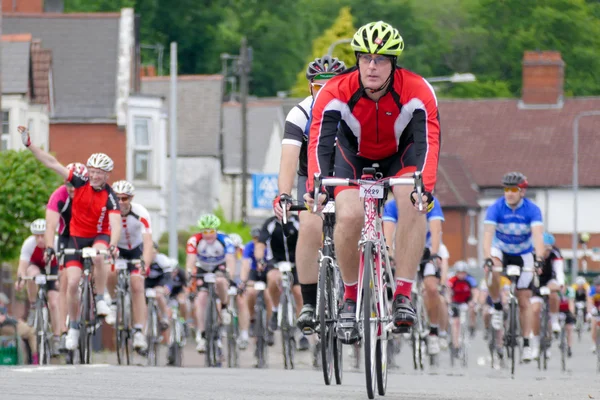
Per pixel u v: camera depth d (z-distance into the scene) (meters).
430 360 42.00
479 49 195.38
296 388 20.02
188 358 57.00
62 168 32.03
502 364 41.72
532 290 37.97
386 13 188.25
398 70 18.39
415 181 17.59
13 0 114.44
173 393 18.14
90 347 32.16
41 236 37.12
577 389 21.64
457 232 162.88
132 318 35.72
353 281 18.69
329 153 18.52
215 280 41.81
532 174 168.75
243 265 43.59
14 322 40.56
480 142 172.38
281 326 40.00
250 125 158.62
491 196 168.62
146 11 175.50
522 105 175.50
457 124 174.50
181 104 143.75
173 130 81.56
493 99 176.62
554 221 168.50
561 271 42.25
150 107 102.31
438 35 190.38
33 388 18.58
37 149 31.84
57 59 100.81
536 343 40.66
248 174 153.12
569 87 191.12
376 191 17.92
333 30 168.38
